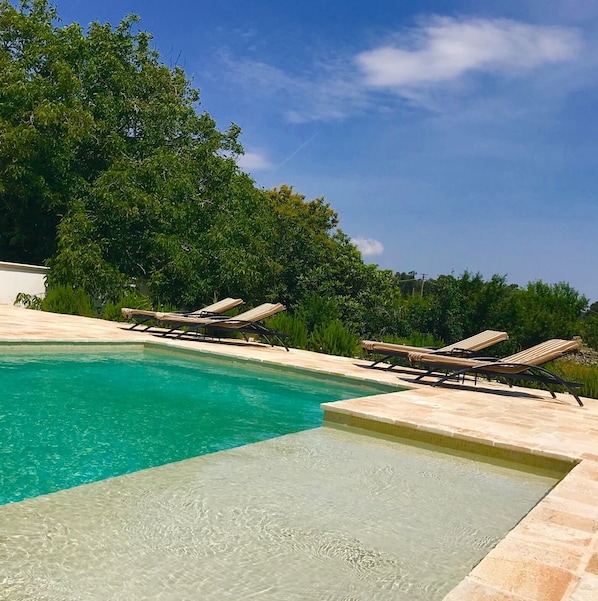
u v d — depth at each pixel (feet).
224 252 58.85
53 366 25.88
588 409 25.21
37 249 62.03
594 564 8.68
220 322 35.01
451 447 17.28
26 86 55.42
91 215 56.03
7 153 54.03
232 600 7.95
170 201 58.03
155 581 8.26
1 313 40.98
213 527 10.37
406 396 23.54
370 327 60.64
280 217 73.82
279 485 13.01
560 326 60.49
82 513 10.53
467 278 63.21
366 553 9.87
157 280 56.13
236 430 17.95
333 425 19.54
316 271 65.92
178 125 67.82
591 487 12.85
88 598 7.63
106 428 16.80
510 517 12.30
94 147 61.67
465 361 26.66
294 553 9.62
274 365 30.48
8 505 10.72
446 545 10.52
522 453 16.20
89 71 61.26
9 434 15.46
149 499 11.50
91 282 52.24
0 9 62.08
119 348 31.99
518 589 7.74
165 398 21.72
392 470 14.98
